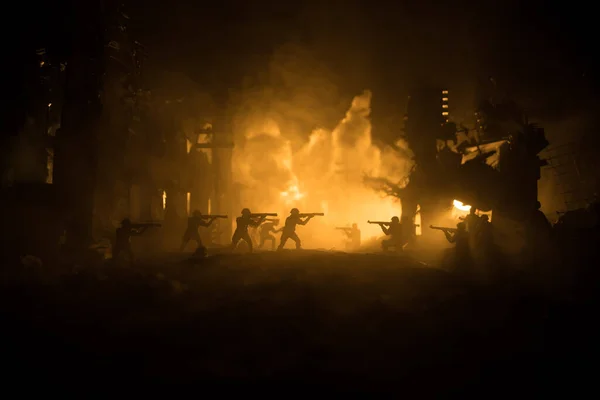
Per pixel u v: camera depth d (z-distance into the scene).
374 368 5.66
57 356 5.90
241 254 18.47
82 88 15.24
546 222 18.83
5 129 17.30
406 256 19.14
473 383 5.25
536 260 16.03
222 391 4.86
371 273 13.39
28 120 18.17
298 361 5.81
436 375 5.48
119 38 19.94
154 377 5.22
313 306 8.81
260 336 6.83
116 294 9.60
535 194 20.56
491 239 14.72
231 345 6.41
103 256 14.80
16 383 5.04
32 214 13.79
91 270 12.15
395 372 5.54
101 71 15.84
